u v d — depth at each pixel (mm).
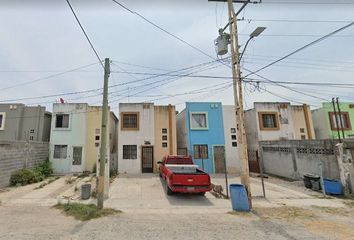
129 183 16578
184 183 11695
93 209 9156
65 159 22266
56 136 22516
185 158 16297
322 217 9031
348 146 13531
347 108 25172
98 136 23031
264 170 22609
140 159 22156
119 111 22859
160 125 23281
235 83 11125
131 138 22484
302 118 24797
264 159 22672
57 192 13430
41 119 22828
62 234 6602
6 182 15273
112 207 10125
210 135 23391
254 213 9461
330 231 7332
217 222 8102
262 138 23531
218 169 22875
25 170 16625
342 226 7891
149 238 6426
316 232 7211
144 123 22891
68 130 22750
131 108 23031
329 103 25125
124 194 13047
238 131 10789
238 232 7062
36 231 6848
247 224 7926
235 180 18484
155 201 11500
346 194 13094
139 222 7918
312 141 16469
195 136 23188
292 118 24547
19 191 13680
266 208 10320
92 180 17719
